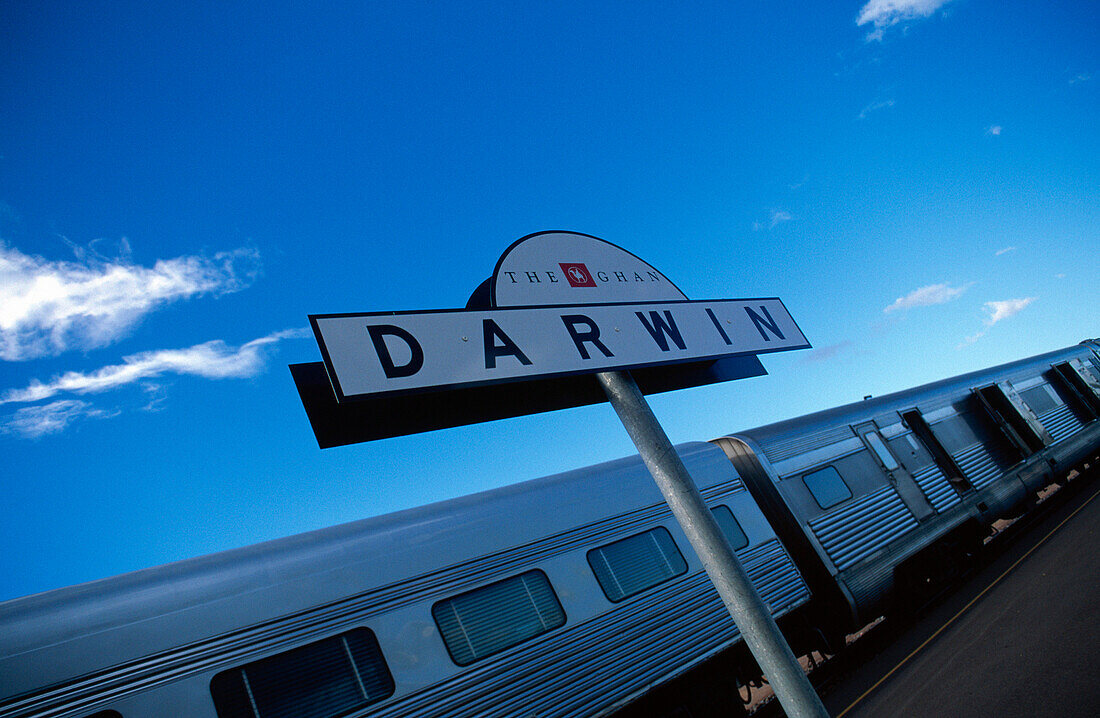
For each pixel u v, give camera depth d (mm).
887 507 7734
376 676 3850
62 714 3064
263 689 3533
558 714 4305
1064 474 11312
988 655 5410
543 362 1683
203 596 3668
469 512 4898
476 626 4340
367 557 4266
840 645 6867
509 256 1923
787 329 2461
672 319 2062
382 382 1427
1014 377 11609
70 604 3391
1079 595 5918
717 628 5410
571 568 4992
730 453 7441
